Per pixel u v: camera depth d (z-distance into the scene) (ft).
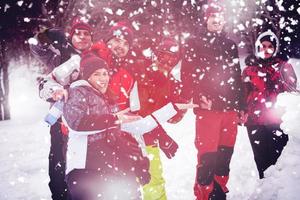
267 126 14.65
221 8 13.44
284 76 14.79
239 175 16.44
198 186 13.35
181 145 21.65
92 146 10.19
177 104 12.38
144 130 11.83
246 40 44.45
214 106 13.19
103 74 10.69
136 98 12.20
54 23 36.83
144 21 36.96
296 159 12.98
